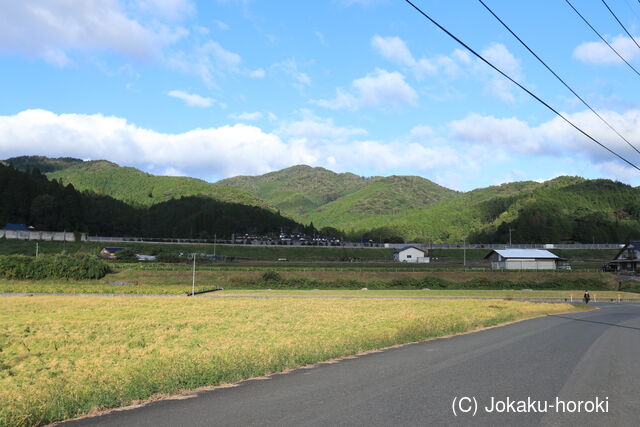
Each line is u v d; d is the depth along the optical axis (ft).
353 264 360.48
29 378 47.42
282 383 38.11
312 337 73.15
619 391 35.70
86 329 88.63
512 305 144.97
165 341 73.00
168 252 421.18
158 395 34.73
